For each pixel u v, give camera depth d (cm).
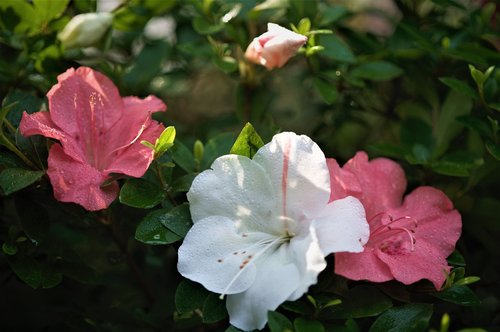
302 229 49
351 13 61
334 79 58
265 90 60
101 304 60
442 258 50
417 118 60
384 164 53
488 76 55
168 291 60
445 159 57
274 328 46
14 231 52
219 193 49
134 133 52
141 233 50
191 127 67
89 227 58
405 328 48
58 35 56
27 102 54
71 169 50
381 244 51
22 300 60
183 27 64
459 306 55
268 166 49
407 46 60
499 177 59
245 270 48
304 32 55
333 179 50
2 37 57
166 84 63
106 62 60
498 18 62
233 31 58
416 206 52
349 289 49
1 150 51
